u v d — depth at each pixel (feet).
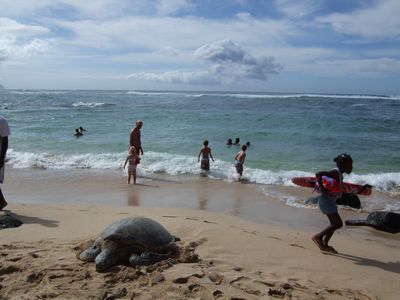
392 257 18.58
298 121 86.69
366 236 22.89
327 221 25.68
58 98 195.11
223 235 19.71
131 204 28.96
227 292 13.07
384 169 44.70
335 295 13.51
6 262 14.99
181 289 13.07
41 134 68.44
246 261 16.46
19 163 45.11
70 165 44.70
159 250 16.10
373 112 109.19
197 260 16.10
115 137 64.85
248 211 27.96
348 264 17.15
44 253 16.24
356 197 24.41
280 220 25.81
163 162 45.29
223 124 82.23
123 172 41.60
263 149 55.83
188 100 169.27
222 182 37.88
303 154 52.31
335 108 122.42
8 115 99.76
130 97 208.13
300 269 16.05
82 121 87.35
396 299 13.52
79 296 12.48
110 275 14.30
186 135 67.21
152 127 77.15
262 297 12.89
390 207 29.81
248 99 173.68
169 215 24.13
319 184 18.54
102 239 15.80
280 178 39.06
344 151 54.75
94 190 33.53
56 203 28.40
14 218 21.35
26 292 12.71
